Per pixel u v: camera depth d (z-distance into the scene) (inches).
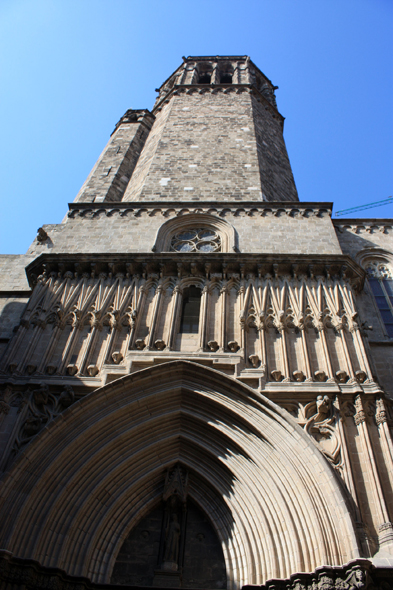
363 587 422.9
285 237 880.3
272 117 1588.3
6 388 607.2
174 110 1460.4
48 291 753.0
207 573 534.6
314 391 597.6
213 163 1169.4
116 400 607.2
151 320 716.7
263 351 660.1
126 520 564.7
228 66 1904.5
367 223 1006.4
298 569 477.1
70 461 560.7
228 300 743.7
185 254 792.9
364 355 642.8
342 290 743.7
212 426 600.1
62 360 653.9
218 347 669.9
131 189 1196.5
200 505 582.6
